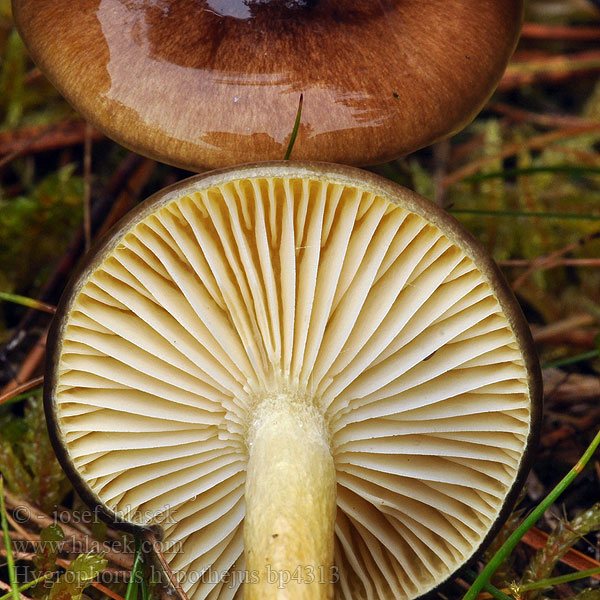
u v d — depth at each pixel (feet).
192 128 0.44
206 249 0.41
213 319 0.42
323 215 0.41
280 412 0.43
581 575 0.43
